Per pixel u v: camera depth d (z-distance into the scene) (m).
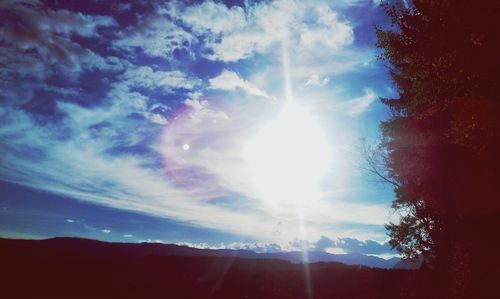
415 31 15.98
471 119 12.91
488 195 16.94
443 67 13.58
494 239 18.12
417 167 20.34
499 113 12.48
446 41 13.66
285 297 38.25
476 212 18.11
